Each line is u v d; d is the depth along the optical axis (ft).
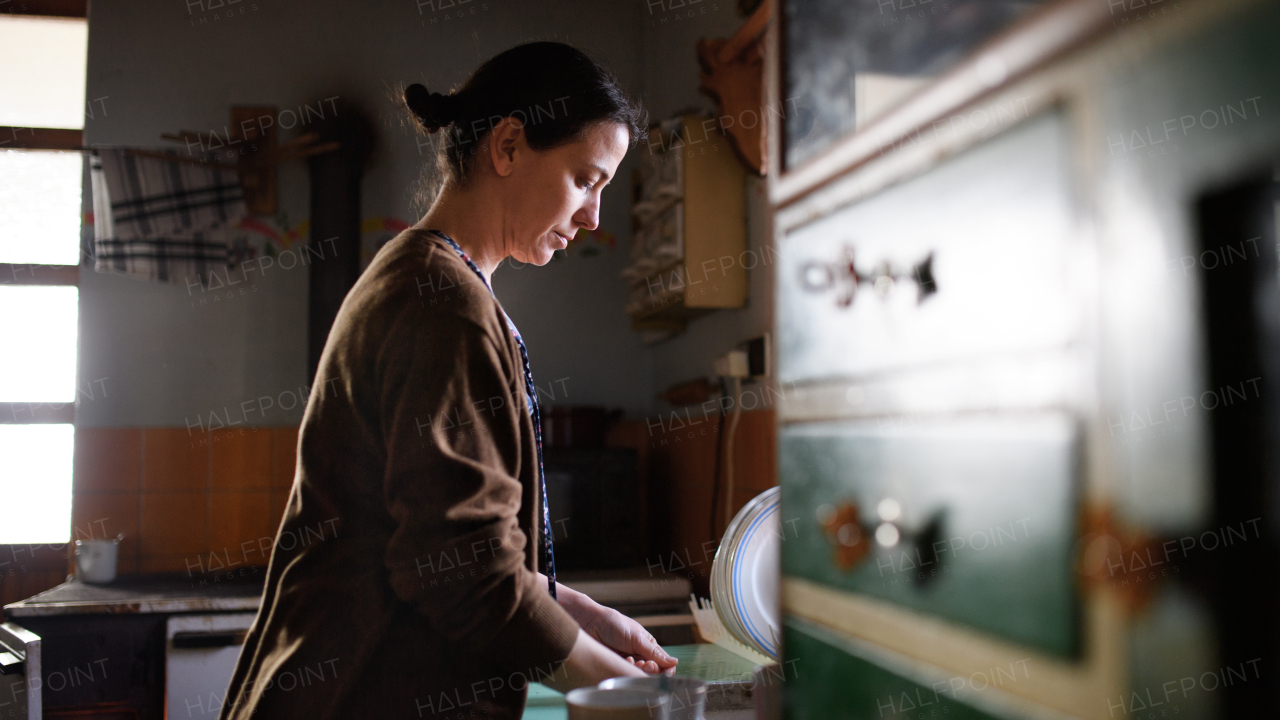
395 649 2.59
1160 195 1.02
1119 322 1.06
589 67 3.10
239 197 9.32
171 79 9.41
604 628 3.24
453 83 9.96
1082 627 1.10
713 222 7.26
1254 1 0.92
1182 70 0.99
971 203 1.30
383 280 2.74
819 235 1.74
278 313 9.46
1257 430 0.95
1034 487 1.17
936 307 1.38
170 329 9.23
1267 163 0.91
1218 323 0.97
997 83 1.26
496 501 2.52
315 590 2.65
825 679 1.66
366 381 2.65
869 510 1.54
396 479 2.48
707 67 6.57
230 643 6.75
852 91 1.64
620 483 8.20
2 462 8.98
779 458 1.86
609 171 3.23
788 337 1.85
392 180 9.73
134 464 9.04
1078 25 1.12
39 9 9.35
